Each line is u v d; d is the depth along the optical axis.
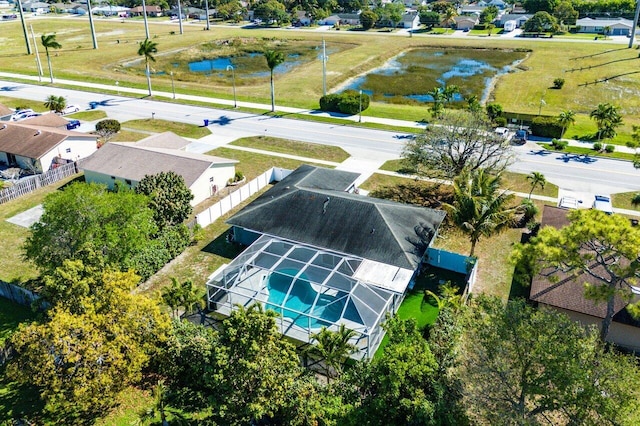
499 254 44.25
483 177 43.19
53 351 25.16
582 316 33.47
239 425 26.09
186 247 45.09
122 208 35.81
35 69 112.31
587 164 63.19
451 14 176.62
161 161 54.72
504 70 118.00
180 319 34.34
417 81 109.44
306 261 38.34
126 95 93.75
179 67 125.50
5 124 65.38
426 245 40.22
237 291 36.31
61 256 34.19
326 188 48.84
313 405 25.09
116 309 26.58
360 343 32.22
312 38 164.00
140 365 26.67
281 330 34.03
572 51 132.62
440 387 23.88
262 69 123.56
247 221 43.59
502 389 23.20
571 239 28.05
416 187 57.06
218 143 70.31
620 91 96.25
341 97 83.75
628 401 21.47
